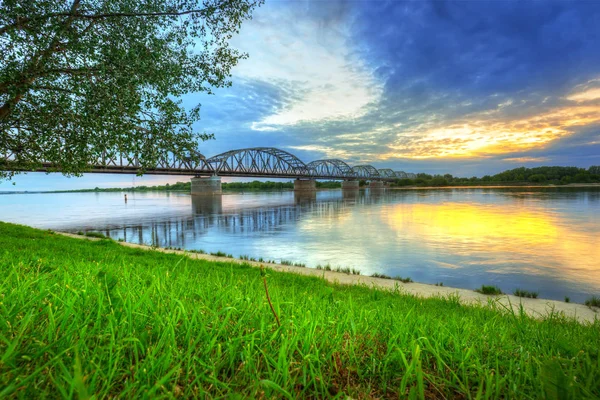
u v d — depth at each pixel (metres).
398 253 23.64
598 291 14.63
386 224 41.47
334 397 1.10
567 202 72.94
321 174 164.12
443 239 29.94
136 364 1.10
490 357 1.52
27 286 1.80
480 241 28.66
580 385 0.99
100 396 0.99
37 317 1.46
